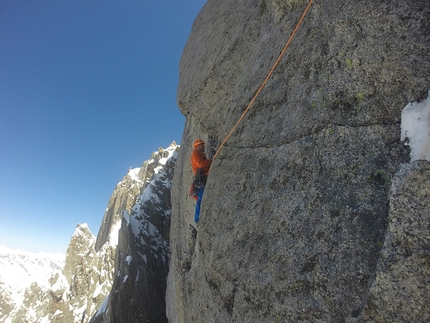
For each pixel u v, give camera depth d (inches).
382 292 89.0
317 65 145.0
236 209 172.1
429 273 82.3
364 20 123.6
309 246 119.3
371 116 118.4
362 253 101.9
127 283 892.6
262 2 233.3
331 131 129.3
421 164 93.1
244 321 143.6
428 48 106.2
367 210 106.5
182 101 356.2
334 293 105.1
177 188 378.9
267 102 178.1
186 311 249.0
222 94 275.3
